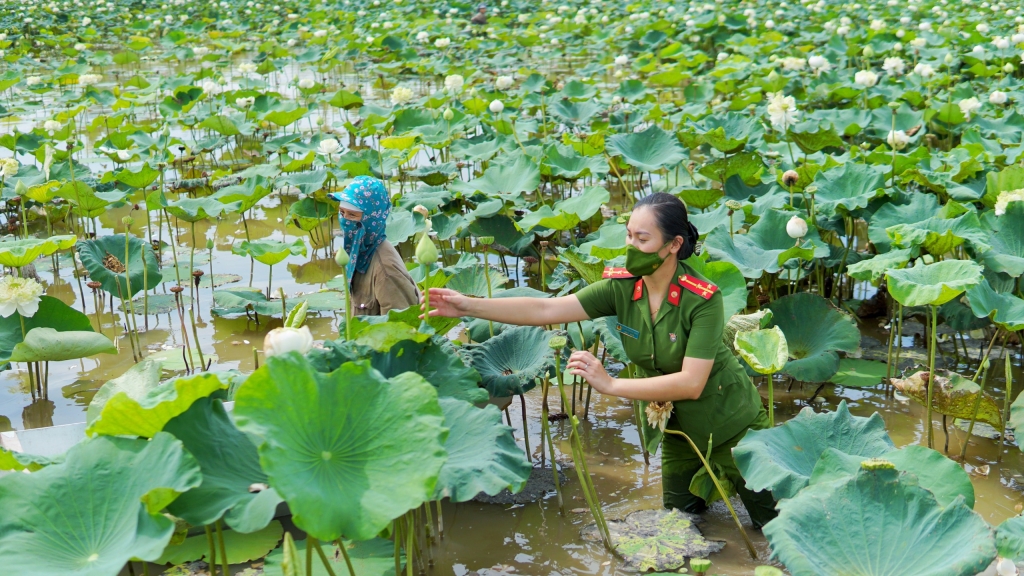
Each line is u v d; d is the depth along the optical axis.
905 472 2.52
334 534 1.98
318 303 5.27
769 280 5.09
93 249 5.29
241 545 3.10
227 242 6.89
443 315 3.17
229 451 2.32
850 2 17.88
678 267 3.03
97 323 5.42
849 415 3.10
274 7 21.69
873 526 2.43
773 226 5.16
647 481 3.65
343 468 2.12
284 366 2.14
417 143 7.80
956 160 6.23
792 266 4.95
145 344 5.15
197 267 6.31
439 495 2.38
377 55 15.07
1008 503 3.45
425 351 3.07
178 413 2.28
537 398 4.47
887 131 8.14
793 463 2.93
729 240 4.84
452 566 3.08
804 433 3.05
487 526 3.33
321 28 17.83
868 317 5.38
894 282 3.52
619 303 3.15
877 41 12.62
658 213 2.88
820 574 2.27
